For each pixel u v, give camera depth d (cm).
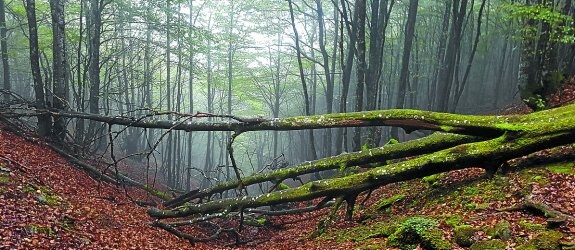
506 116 1073
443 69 2494
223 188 1444
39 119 1507
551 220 704
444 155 1019
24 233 714
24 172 1023
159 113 1252
